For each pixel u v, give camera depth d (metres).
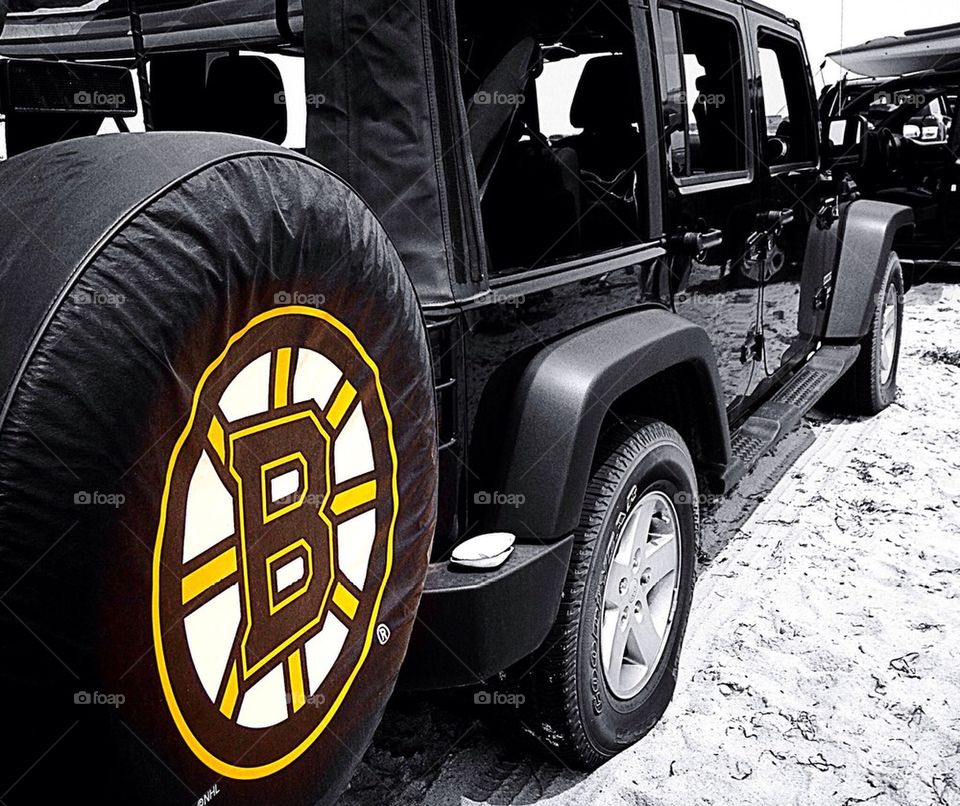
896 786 2.34
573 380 2.05
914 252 8.73
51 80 1.39
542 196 2.57
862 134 7.97
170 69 2.53
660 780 2.37
